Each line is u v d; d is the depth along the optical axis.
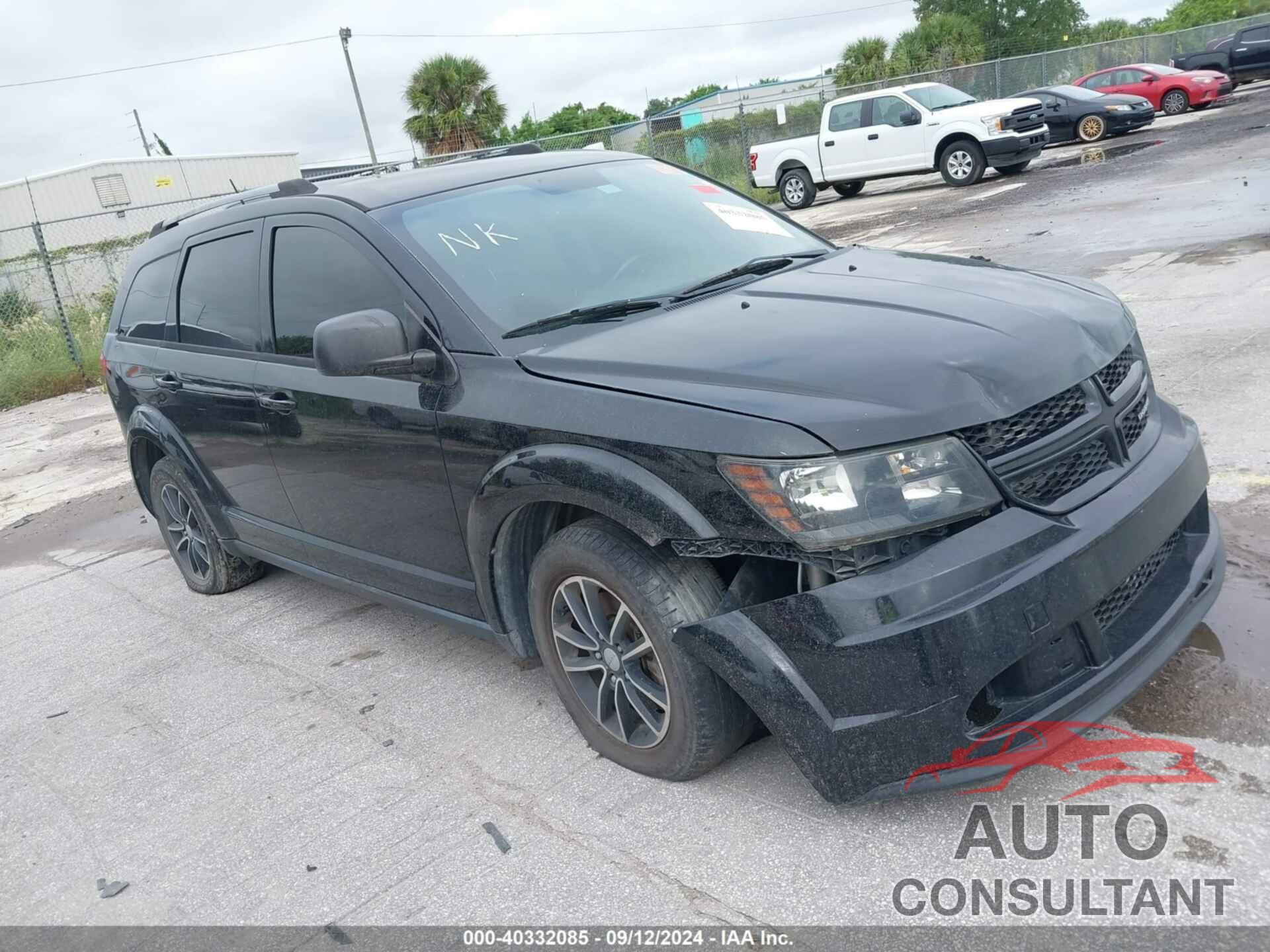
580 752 3.23
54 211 27.53
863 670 2.33
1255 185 11.21
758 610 2.48
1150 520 2.59
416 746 3.46
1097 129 20.86
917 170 18.12
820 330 2.79
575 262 3.46
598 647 2.97
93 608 5.44
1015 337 2.65
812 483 2.34
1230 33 33.66
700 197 4.07
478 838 2.89
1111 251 9.10
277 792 3.33
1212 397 5.16
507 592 3.23
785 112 23.69
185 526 5.22
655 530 2.59
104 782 3.61
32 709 4.32
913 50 37.00
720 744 2.76
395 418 3.31
